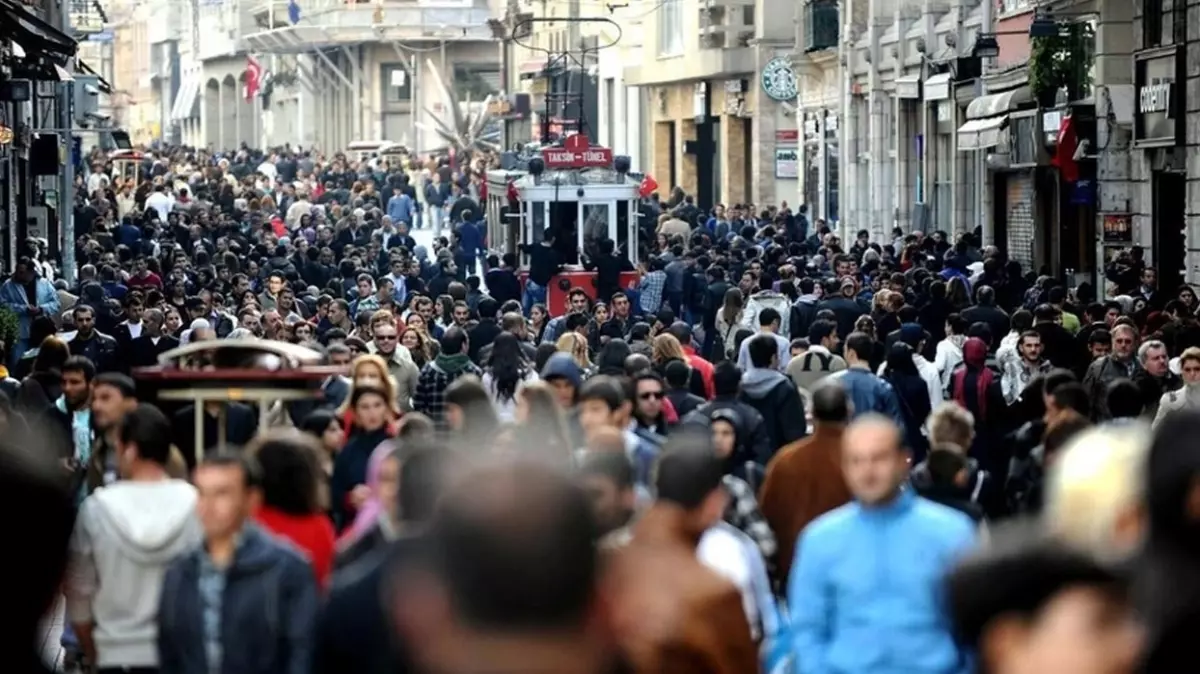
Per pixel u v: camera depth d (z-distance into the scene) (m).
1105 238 72.62
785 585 24.34
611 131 165.00
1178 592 10.52
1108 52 72.38
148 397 26.50
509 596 7.94
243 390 25.22
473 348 50.28
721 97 139.75
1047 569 8.77
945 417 25.31
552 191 82.75
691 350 44.81
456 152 177.62
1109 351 40.78
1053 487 14.71
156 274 72.31
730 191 139.38
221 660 17.88
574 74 166.25
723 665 16.39
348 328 52.34
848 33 113.81
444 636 7.99
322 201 147.38
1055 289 55.78
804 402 38.06
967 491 23.67
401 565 8.77
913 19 104.94
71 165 93.50
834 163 121.12
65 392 32.16
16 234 90.62
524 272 80.62
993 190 90.06
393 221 103.69
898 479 18.06
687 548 17.12
